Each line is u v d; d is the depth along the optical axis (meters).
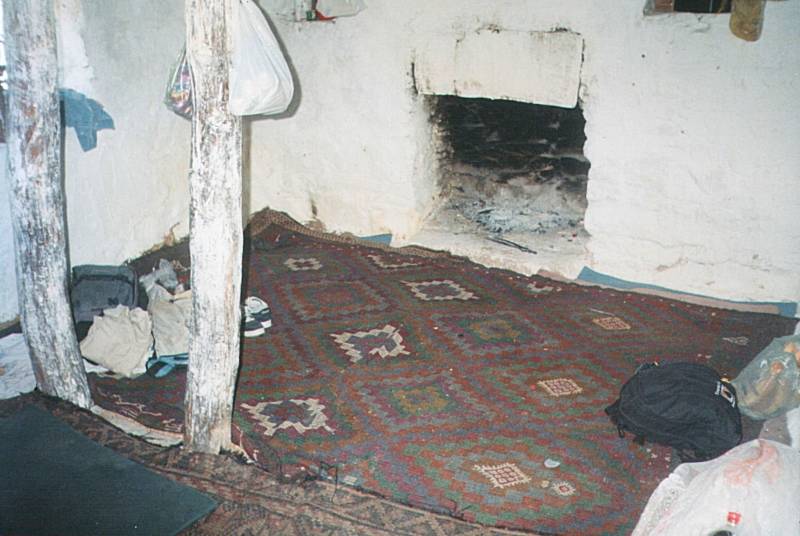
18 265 3.41
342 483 3.16
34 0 3.09
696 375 3.55
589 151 4.95
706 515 2.31
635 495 3.17
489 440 3.51
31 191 3.28
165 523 2.90
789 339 3.72
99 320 4.00
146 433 3.47
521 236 5.57
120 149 4.89
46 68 3.19
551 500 3.12
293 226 6.05
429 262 5.51
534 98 5.02
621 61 4.67
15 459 3.22
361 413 3.70
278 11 5.54
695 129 4.58
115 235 4.97
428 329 4.54
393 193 5.67
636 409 3.50
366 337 4.43
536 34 4.86
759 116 4.38
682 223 4.80
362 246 5.81
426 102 5.48
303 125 5.84
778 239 4.55
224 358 3.15
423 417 3.68
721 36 4.35
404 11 5.22
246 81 2.84
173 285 4.81
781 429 3.60
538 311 4.79
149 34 4.95
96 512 2.94
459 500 3.11
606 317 4.71
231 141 2.88
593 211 5.06
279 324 4.57
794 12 4.13
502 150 5.59
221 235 2.96
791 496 2.27
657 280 4.99
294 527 2.89
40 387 3.62
